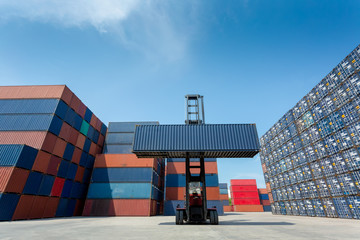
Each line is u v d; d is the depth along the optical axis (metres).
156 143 13.12
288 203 24.69
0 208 14.07
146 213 22.97
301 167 21.86
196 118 16.72
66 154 22.20
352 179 15.30
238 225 11.30
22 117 19.67
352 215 15.16
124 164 26.23
